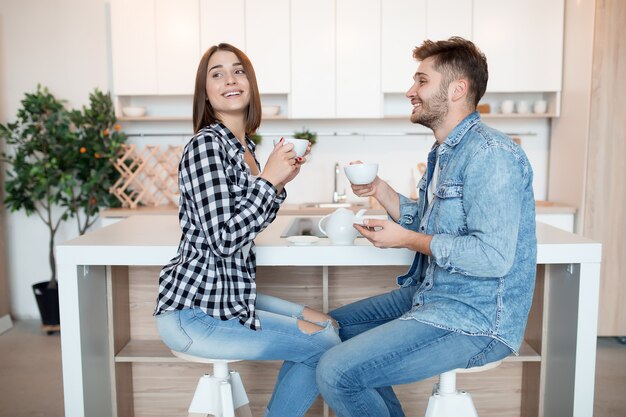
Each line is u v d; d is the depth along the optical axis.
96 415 1.99
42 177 3.65
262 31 3.76
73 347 1.88
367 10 3.74
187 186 1.52
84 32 4.04
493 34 3.73
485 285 1.47
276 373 2.30
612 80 3.40
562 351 1.96
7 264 4.14
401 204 1.86
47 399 2.74
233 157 1.59
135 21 3.77
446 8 3.72
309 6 3.74
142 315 2.26
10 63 4.04
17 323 4.01
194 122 1.73
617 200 3.47
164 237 2.04
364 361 1.43
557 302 2.00
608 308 3.51
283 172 1.52
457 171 1.47
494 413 2.29
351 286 2.25
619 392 2.80
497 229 1.36
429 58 1.56
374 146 4.18
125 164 4.06
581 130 3.53
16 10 4.02
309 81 3.78
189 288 1.56
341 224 1.86
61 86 4.07
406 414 2.31
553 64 3.75
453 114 1.55
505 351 1.49
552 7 3.71
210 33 3.76
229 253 1.47
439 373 1.48
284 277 2.24
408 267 2.23
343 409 1.47
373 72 3.77
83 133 3.99
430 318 1.47
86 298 1.92
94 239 1.99
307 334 1.59
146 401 2.32
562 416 1.95
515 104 3.98
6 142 3.86
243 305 1.59
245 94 1.69
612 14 3.36
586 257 1.83
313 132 4.16
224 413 1.68
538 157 4.12
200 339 1.57
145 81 3.80
